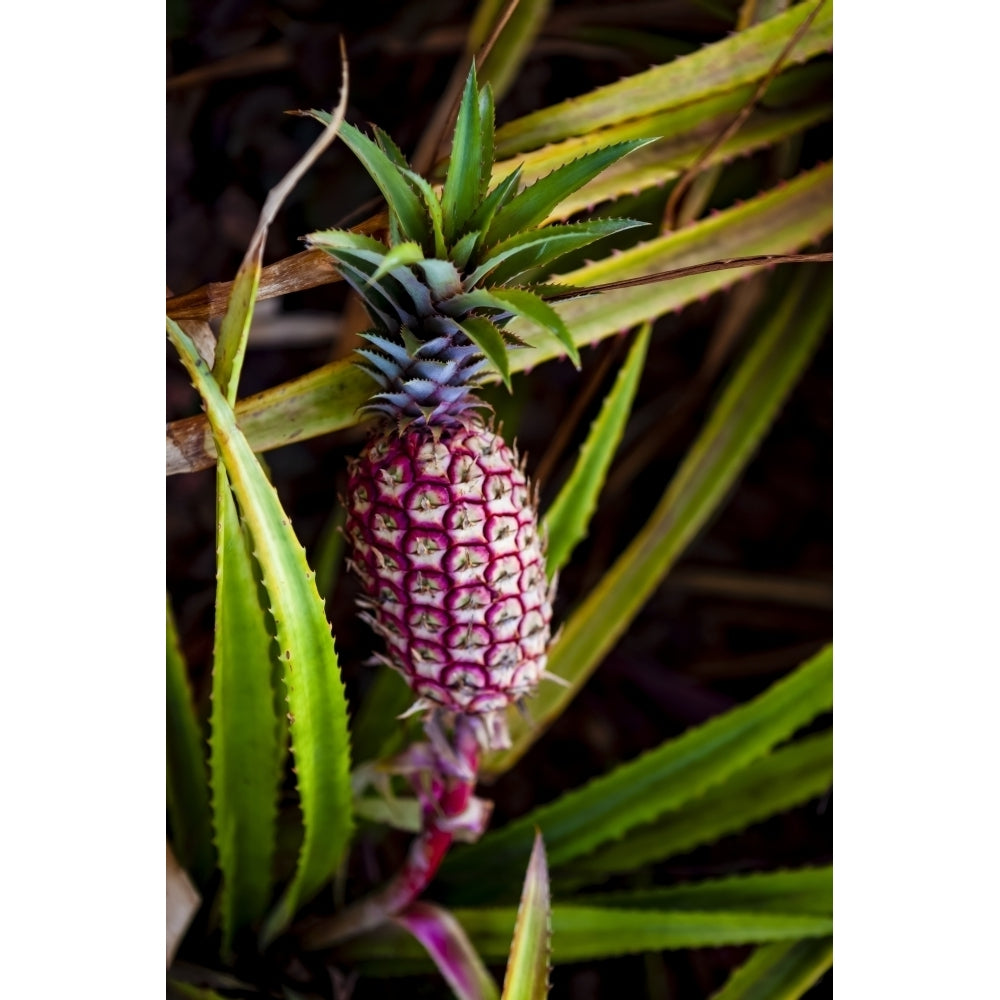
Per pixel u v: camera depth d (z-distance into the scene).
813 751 1.33
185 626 1.35
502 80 1.34
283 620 1.12
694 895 1.30
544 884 1.18
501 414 1.40
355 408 1.19
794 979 1.28
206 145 1.37
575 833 1.32
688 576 1.49
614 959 1.39
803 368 1.37
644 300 1.27
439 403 1.14
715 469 1.37
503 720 1.20
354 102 1.42
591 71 1.50
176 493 1.35
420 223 1.11
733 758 1.30
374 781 1.24
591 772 1.47
